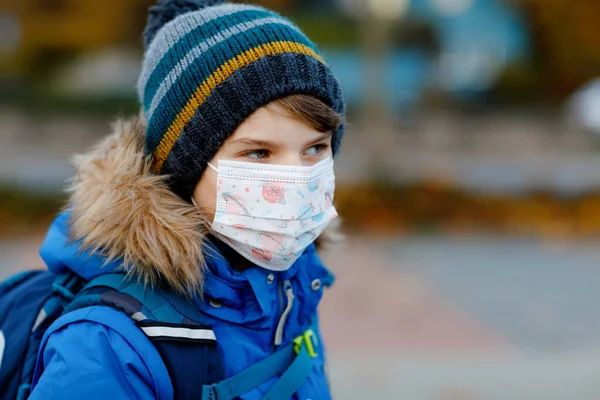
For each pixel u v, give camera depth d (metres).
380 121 9.85
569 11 18.48
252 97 1.43
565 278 6.28
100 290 1.38
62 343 1.31
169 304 1.39
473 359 4.34
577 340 4.69
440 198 8.88
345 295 5.65
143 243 1.37
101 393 1.27
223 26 1.50
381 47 9.95
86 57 20.78
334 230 1.89
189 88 1.48
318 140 1.51
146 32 1.76
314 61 1.49
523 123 20.78
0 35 22.55
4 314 1.52
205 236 1.54
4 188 8.87
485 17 25.12
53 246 1.50
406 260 6.92
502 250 7.39
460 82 24.22
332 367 4.20
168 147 1.51
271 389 1.49
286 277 1.58
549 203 9.18
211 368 1.39
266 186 1.48
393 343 4.61
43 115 19.11
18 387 1.43
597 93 20.28
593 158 14.87
